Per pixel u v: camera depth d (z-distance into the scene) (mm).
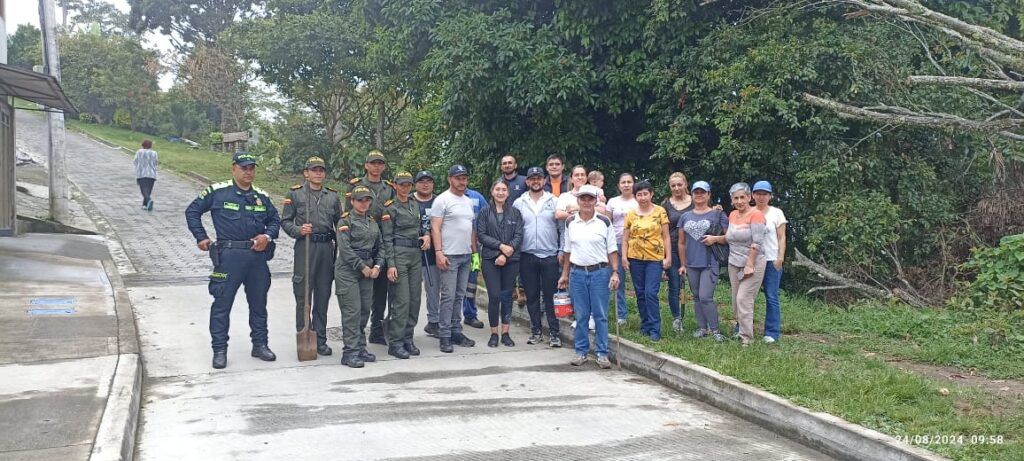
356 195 7449
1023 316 8594
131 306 9117
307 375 7117
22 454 4496
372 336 8555
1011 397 6109
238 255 7336
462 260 8344
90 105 47031
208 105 45031
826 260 12328
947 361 7262
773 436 5738
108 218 17719
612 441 5477
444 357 8016
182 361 7484
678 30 12500
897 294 11297
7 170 13602
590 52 13031
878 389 6094
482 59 12367
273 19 25469
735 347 7660
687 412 6281
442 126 15719
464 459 5027
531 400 6477
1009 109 10859
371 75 23219
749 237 7910
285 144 27750
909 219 12344
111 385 5930
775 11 12109
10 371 6238
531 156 13570
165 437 5359
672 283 8758
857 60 11766
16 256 11602
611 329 8594
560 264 8586
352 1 23219
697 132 12539
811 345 7918
